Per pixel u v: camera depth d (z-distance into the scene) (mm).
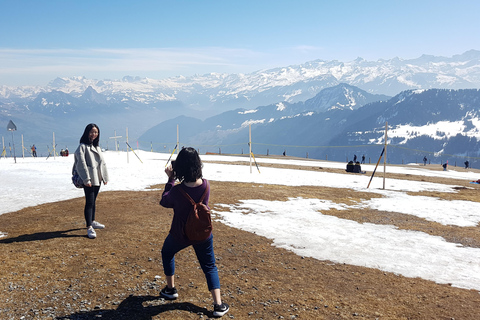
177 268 6555
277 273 6773
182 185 4660
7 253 6816
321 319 4988
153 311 4840
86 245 7473
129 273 6141
